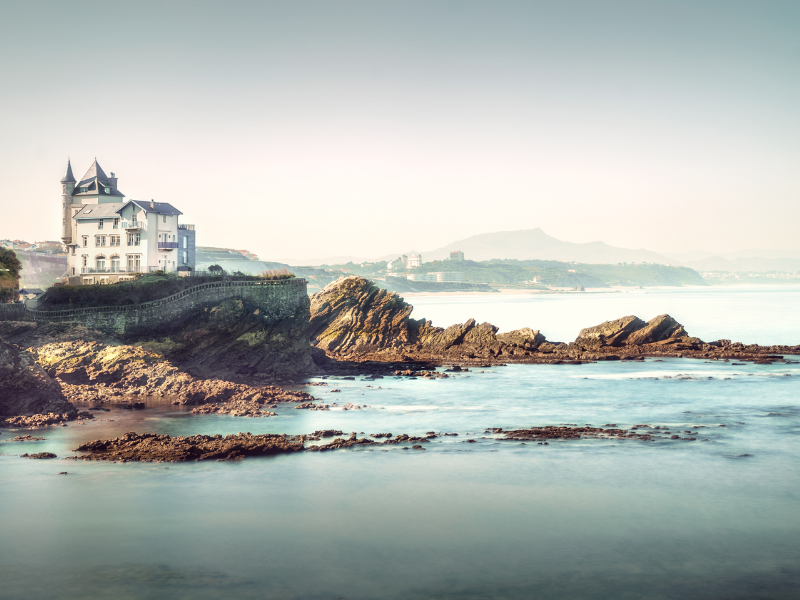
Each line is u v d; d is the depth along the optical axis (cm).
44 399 6369
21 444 5384
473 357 11706
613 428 6009
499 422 6306
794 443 5481
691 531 3734
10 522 3800
